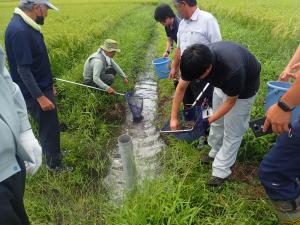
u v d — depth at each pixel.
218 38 4.25
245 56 3.03
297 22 8.20
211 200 3.35
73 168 4.36
